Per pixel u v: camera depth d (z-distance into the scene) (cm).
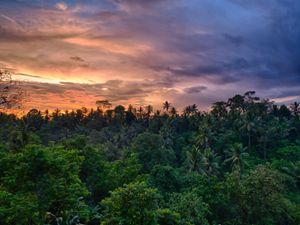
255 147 9875
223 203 4262
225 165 8350
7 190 1872
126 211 1983
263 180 4216
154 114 12875
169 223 2234
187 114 12800
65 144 3925
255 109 11888
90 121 13925
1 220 1631
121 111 13975
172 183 4450
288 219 4559
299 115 12975
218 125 10931
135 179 3659
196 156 6531
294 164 8062
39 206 1778
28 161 1853
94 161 3781
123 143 9775
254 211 4244
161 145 7100
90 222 2931
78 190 2067
